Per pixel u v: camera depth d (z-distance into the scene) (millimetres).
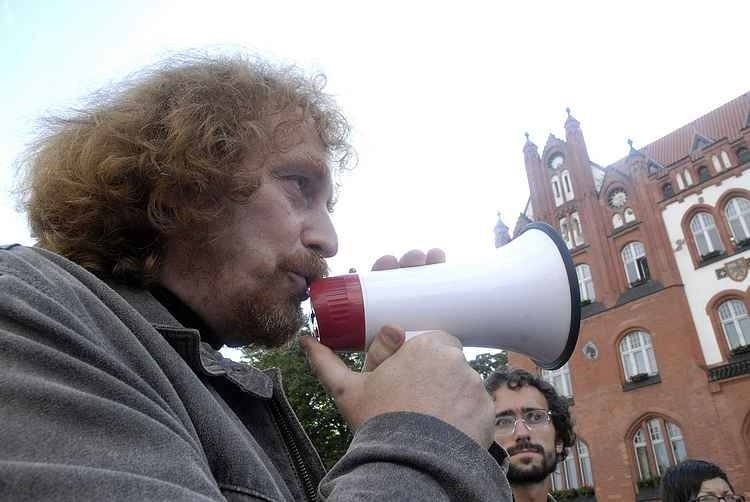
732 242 17422
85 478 545
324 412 16094
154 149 1112
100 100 1251
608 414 18234
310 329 1210
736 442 15594
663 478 4391
